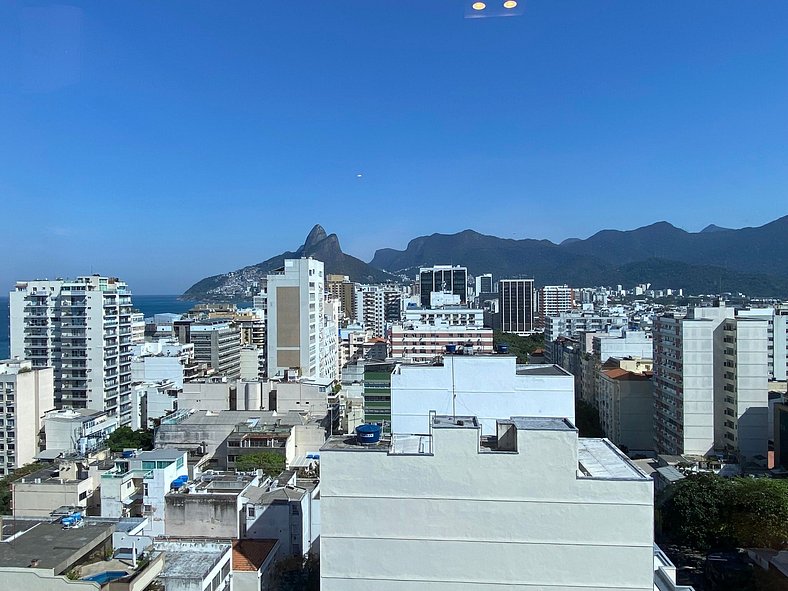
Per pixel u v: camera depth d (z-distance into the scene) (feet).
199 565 129.70
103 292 414.21
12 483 230.68
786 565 186.70
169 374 458.50
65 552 120.57
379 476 105.81
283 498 181.16
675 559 225.35
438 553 104.47
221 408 361.30
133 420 396.78
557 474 102.63
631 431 393.70
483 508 103.86
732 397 325.42
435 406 171.42
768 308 452.76
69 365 413.80
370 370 299.58
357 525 106.01
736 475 285.43
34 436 348.79
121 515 198.08
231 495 176.24
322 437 301.22
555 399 168.55
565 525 102.32
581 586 101.91
